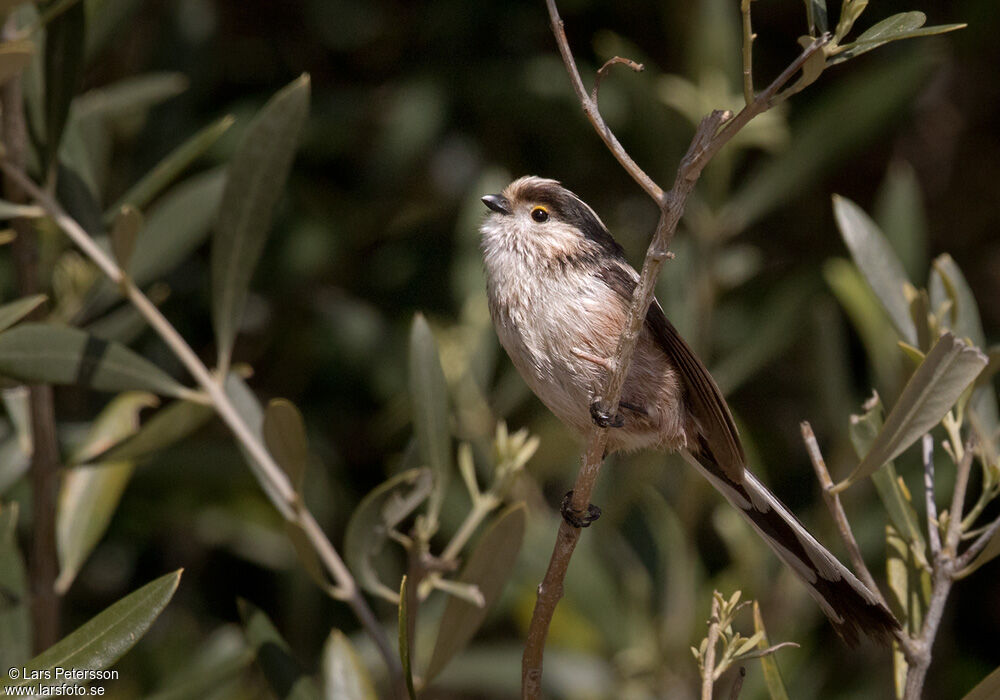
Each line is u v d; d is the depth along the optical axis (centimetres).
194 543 1029
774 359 1065
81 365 596
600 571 867
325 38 1086
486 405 924
